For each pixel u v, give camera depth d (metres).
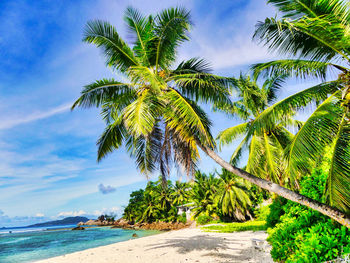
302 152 4.81
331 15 4.65
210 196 33.94
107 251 10.97
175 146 7.76
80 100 8.38
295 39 5.66
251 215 30.08
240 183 28.00
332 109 4.70
